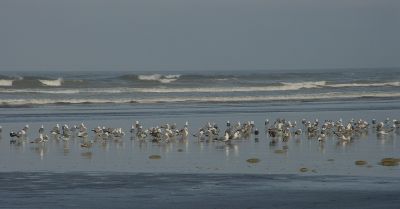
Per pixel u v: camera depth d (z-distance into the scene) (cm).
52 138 5191
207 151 4312
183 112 7619
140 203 2655
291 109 8119
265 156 4022
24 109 7981
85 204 2636
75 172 3422
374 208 2544
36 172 3422
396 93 11200
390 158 3784
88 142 4775
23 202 2670
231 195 2800
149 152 4281
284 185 3012
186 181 3138
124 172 3419
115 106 8544
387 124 6200
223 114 7362
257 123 6359
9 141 4938
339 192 2839
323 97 10481
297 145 4634
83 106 8519
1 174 3353
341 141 4888
